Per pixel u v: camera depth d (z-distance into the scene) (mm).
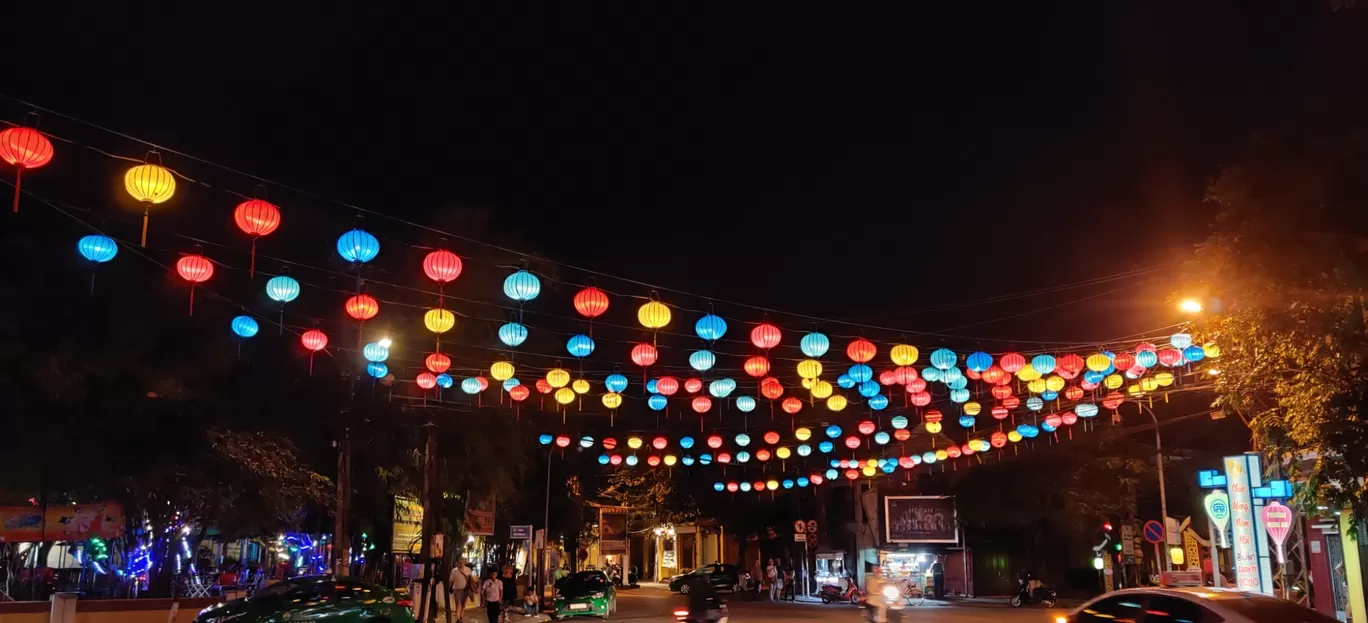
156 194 11094
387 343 17922
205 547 31625
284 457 23453
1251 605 10391
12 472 18609
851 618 31312
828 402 20609
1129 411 40281
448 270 13594
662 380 19109
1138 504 43281
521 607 37156
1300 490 13930
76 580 26422
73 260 18047
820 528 49281
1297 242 8906
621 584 64062
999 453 38875
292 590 17422
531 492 42312
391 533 29969
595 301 15211
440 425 28797
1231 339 13359
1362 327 9773
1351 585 19391
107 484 20172
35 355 17578
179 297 19312
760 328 16203
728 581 47219
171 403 19984
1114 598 11844
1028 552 44875
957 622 28891
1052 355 18000
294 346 24000
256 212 11867
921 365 19500
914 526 43906
